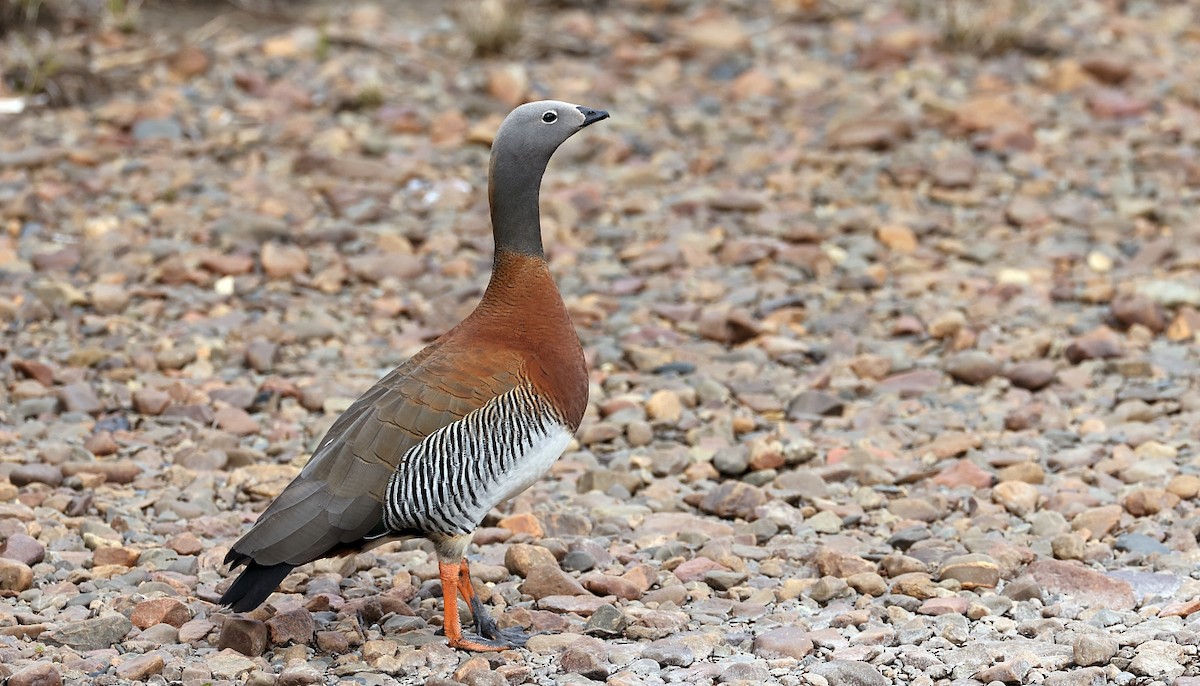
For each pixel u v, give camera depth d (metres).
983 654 8.25
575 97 20.81
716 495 10.88
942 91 21.16
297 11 23.86
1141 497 10.48
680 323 14.79
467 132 19.48
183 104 19.73
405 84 21.08
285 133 18.92
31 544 9.59
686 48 22.48
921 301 15.22
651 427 12.38
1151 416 12.33
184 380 13.16
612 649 8.41
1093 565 9.68
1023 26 22.95
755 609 9.06
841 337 14.20
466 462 8.09
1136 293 14.84
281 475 11.13
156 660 8.02
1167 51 22.75
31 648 8.22
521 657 8.34
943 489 11.08
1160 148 18.84
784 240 16.77
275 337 14.13
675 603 9.20
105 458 11.49
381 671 8.15
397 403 8.16
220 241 16.16
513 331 8.44
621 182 18.39
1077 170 18.50
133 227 16.42
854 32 23.56
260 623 8.44
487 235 16.88
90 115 19.38
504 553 9.93
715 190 18.08
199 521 10.28
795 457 11.48
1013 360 13.73
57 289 14.45
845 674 7.95
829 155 18.89
